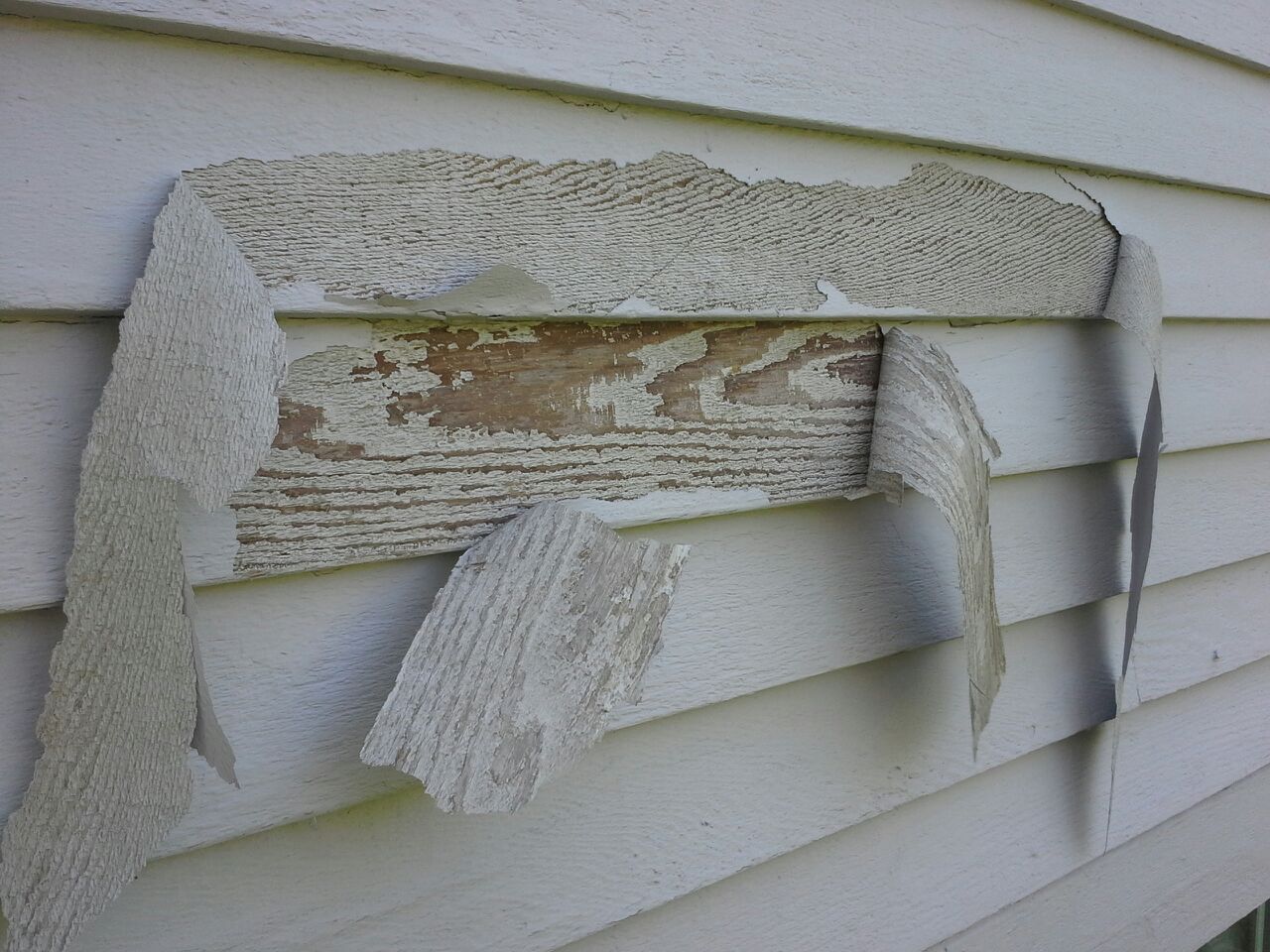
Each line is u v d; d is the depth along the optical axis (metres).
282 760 0.64
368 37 0.62
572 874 0.74
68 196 0.57
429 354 0.66
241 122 0.60
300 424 0.63
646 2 0.70
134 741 0.58
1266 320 1.15
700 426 0.76
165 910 0.62
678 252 0.73
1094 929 1.04
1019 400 0.93
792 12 0.76
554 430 0.70
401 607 0.67
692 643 0.77
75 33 0.57
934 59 0.84
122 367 0.58
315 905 0.66
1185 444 1.08
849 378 0.82
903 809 0.90
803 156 0.78
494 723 0.63
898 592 0.87
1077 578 0.99
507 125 0.67
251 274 0.60
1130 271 0.96
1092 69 0.94
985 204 0.88
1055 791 1.00
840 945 0.86
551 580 0.67
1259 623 1.20
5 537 0.57
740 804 0.80
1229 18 1.04
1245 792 1.21
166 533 0.58
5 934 0.57
